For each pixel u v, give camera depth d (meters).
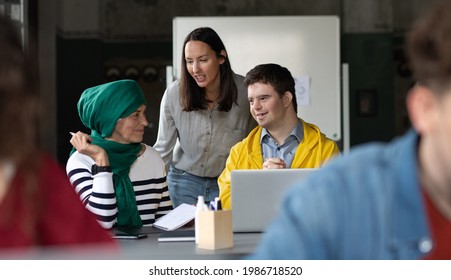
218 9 7.82
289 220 0.79
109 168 2.78
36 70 0.92
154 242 2.23
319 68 5.53
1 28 0.89
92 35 7.70
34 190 0.99
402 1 7.84
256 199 2.41
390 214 0.77
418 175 0.78
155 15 7.87
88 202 2.75
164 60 7.87
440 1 0.75
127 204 2.88
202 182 3.65
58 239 1.05
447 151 0.73
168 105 3.61
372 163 0.79
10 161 0.94
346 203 0.77
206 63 3.40
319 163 2.95
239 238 2.29
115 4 7.86
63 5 7.69
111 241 1.14
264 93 2.94
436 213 0.78
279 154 3.01
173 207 3.34
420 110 0.74
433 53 0.73
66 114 7.68
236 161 3.00
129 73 7.87
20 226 0.99
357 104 7.64
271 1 7.77
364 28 7.64
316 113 5.53
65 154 7.67
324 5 7.70
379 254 0.77
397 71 7.85
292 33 5.55
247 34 5.54
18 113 0.89
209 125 3.56
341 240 0.78
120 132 2.95
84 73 7.71
